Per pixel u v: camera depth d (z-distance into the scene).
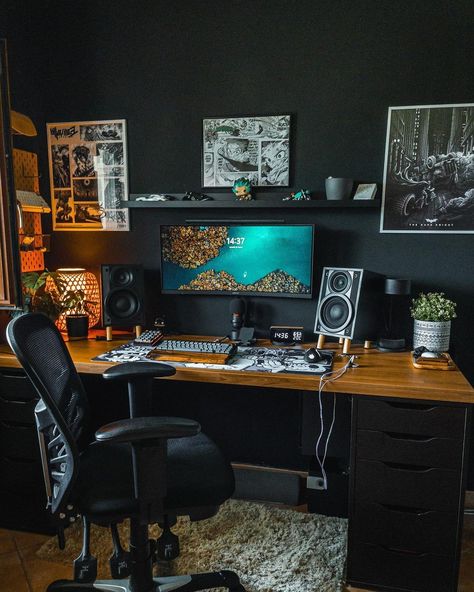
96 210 2.38
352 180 2.05
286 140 2.15
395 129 2.04
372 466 1.61
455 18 1.94
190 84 2.21
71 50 2.29
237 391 2.36
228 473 1.36
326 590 1.60
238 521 1.99
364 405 1.59
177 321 2.38
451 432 1.53
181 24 2.18
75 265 2.44
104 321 2.18
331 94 2.09
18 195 2.09
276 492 2.15
